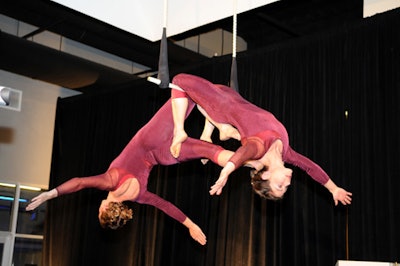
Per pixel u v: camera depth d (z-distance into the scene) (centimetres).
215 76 627
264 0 410
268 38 819
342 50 518
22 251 789
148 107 709
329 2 688
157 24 466
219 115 308
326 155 512
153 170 684
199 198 625
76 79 690
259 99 580
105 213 354
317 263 505
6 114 768
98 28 654
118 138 733
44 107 808
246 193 571
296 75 554
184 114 317
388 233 456
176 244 636
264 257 543
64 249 751
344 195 322
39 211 810
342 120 507
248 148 271
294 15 732
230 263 570
